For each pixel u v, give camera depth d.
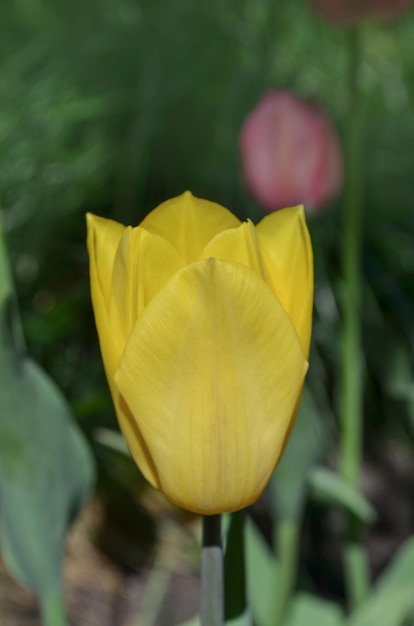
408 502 1.17
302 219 0.42
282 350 0.40
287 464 0.58
